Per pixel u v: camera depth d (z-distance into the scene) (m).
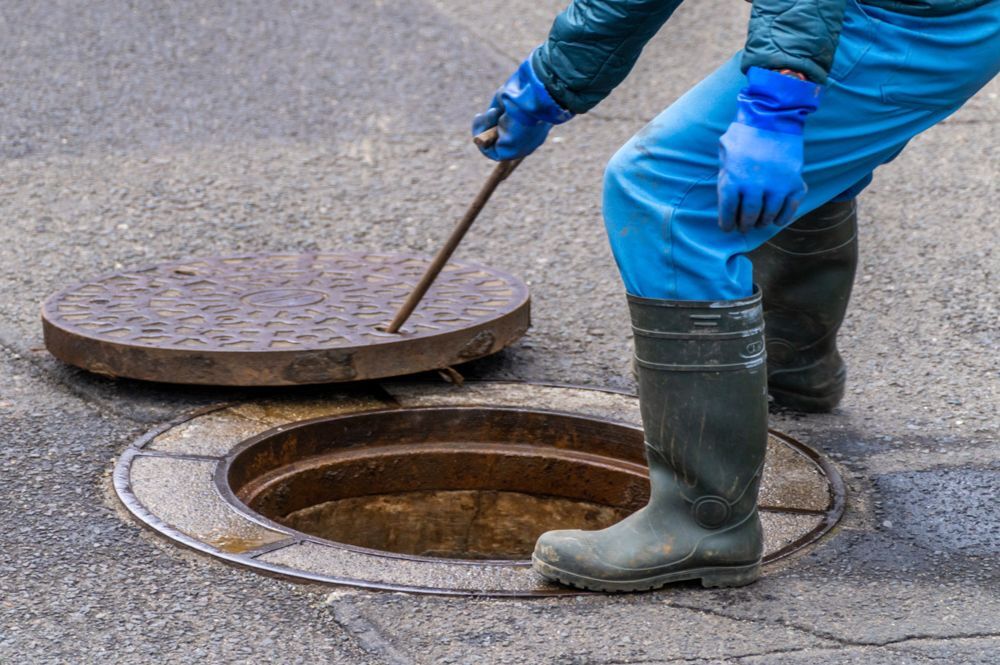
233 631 4.90
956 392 7.66
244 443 6.57
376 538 7.08
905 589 5.33
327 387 7.36
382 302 7.81
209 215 10.48
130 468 6.28
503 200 10.98
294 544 5.57
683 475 5.18
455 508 7.13
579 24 5.36
